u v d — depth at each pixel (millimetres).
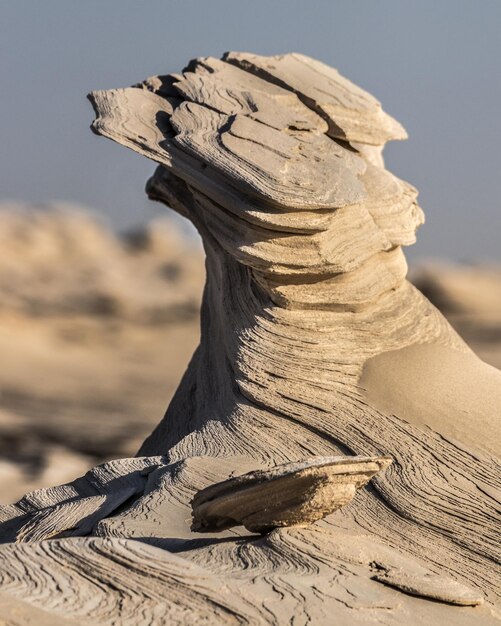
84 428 51438
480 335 78750
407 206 25172
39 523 21641
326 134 25188
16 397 66062
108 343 88125
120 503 21625
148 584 15398
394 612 16172
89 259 105562
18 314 91062
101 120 24172
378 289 24047
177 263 108375
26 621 13773
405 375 22969
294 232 22953
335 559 17172
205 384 25734
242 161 22906
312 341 23391
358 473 17359
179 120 24047
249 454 22219
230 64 26328
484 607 17094
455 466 21281
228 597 15352
